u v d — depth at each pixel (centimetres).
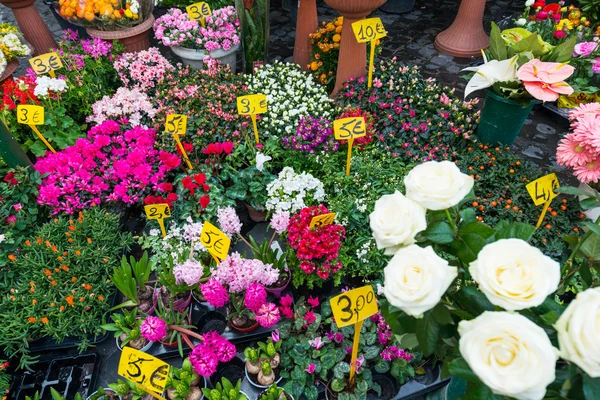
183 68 447
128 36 453
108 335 264
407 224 126
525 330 97
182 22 448
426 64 516
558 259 282
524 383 93
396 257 119
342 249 279
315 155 337
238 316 254
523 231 128
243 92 405
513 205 300
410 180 133
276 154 340
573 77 388
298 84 411
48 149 379
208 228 243
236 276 238
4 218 293
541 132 415
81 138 347
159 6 616
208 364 205
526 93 308
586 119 254
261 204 323
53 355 256
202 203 284
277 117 385
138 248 322
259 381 228
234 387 231
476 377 112
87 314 253
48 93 369
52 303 246
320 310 274
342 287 285
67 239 284
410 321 134
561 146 269
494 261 110
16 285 269
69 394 241
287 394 222
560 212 295
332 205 300
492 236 134
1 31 441
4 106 361
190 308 271
